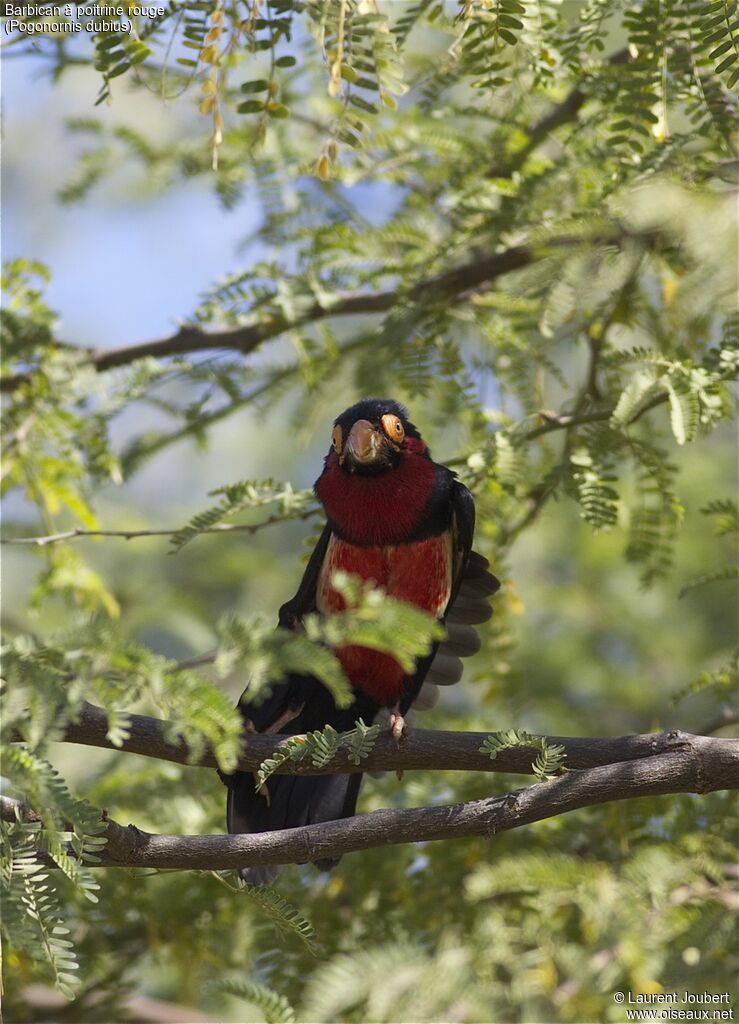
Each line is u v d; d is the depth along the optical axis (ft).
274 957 27.71
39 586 33.65
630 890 23.29
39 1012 29.25
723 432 44.93
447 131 32.14
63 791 14.76
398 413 28.63
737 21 21.38
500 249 31.24
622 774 20.72
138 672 13.99
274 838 20.47
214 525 27.96
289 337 33.65
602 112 27.43
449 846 28.58
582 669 43.50
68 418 33.06
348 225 34.86
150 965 32.58
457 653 29.17
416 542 27.09
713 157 26.07
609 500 26.48
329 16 20.45
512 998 22.27
